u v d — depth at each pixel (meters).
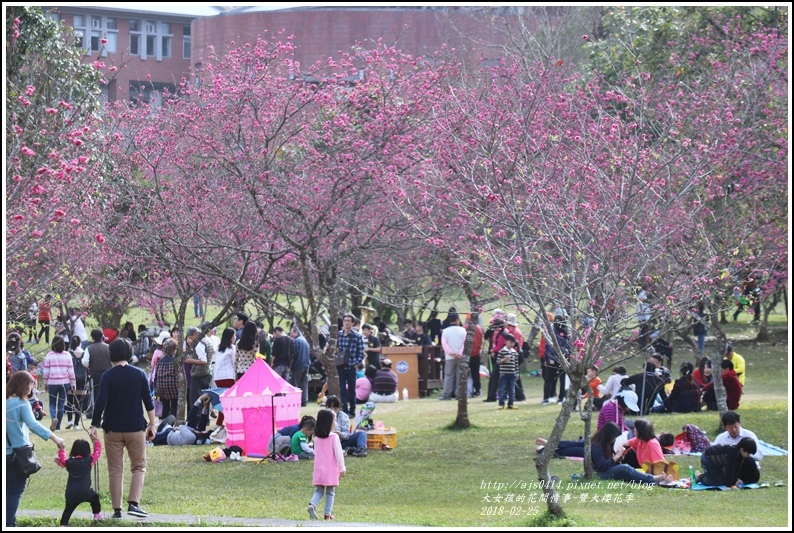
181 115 18.16
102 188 17.53
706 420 19.81
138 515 11.88
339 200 18.14
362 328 25.56
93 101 18.33
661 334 14.11
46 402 23.94
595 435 16.08
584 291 13.66
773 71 19.05
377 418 22.12
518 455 17.41
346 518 12.38
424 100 18.17
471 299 17.83
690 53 22.03
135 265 21.28
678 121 17.97
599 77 23.06
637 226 14.79
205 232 18.42
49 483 15.63
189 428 19.09
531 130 17.41
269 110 18.33
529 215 13.88
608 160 15.66
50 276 13.98
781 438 18.33
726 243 16.92
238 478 15.76
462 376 20.27
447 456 17.47
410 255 19.69
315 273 20.22
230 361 20.16
